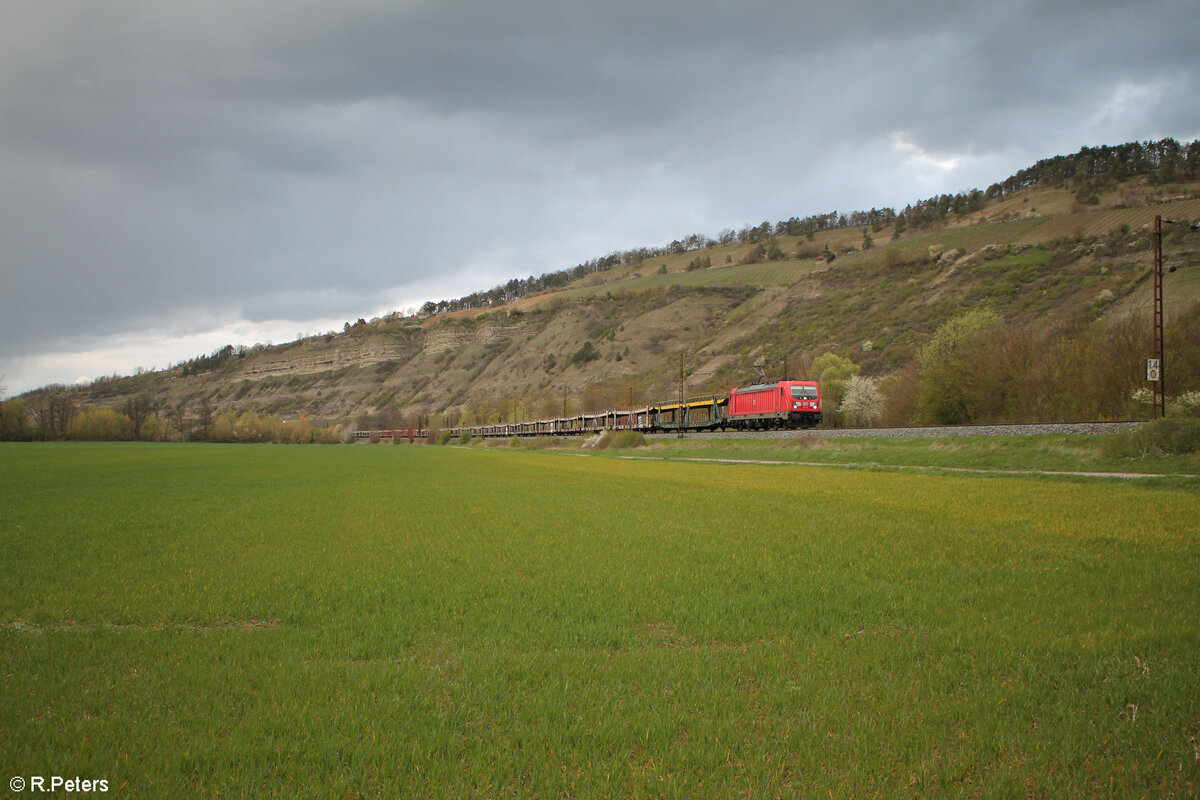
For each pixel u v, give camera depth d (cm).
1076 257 11356
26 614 1178
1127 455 3288
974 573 1380
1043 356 5456
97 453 9219
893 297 12938
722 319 18750
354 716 723
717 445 6606
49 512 2683
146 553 1764
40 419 15438
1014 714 704
